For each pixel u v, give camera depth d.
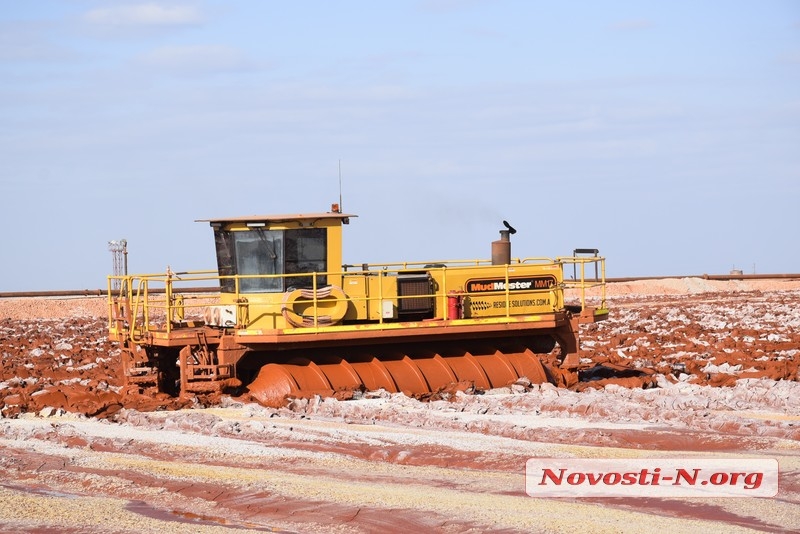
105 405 18.28
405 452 14.39
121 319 21.02
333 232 19.86
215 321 19.92
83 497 12.47
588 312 21.42
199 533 10.89
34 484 13.12
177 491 12.59
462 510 11.38
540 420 16.59
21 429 16.16
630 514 11.29
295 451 14.64
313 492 12.27
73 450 14.95
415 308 20.52
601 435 15.16
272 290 19.56
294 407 17.97
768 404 17.80
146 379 19.58
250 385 19.20
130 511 11.80
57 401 19.00
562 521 10.93
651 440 14.99
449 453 14.39
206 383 18.98
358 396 18.80
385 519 11.19
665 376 21.23
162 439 15.45
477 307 20.91
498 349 20.95
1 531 11.04
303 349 19.72
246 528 11.17
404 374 19.55
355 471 13.52
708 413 16.39
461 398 18.69
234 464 14.02
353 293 20.03
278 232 19.48
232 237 19.61
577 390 20.12
